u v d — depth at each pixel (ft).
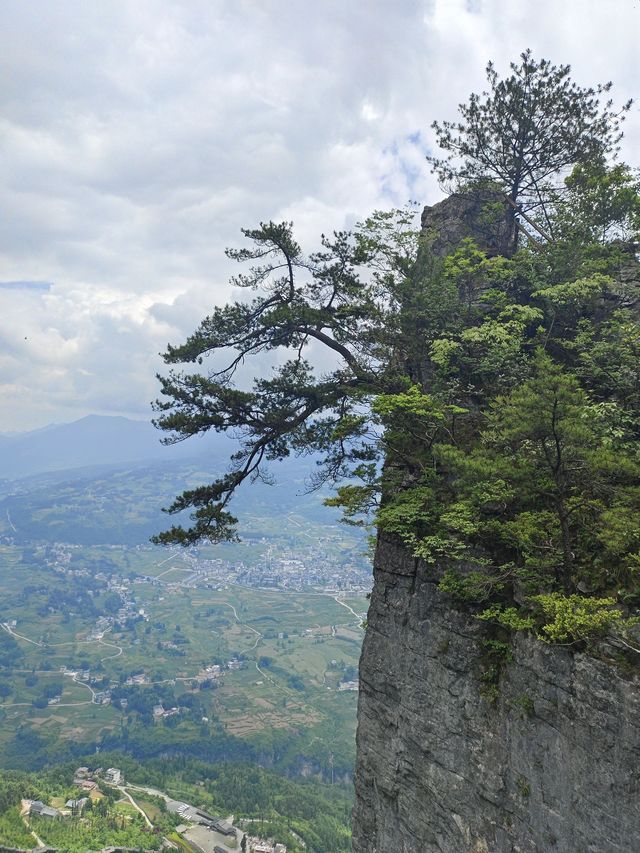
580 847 35.27
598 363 58.08
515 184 92.68
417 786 49.14
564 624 35.17
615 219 72.02
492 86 88.07
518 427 40.29
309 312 71.00
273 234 73.46
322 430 71.92
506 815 40.96
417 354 69.31
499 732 42.52
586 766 35.60
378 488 56.85
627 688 33.94
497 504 47.55
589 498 42.80
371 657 56.75
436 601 50.47
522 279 72.33
